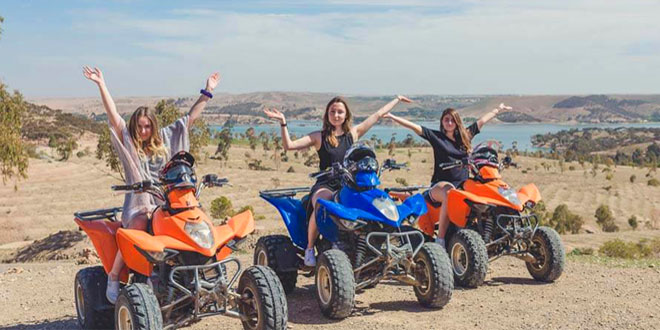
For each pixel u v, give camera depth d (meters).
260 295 5.82
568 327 6.98
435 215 9.68
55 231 61.50
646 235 37.47
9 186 87.81
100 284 7.19
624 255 19.61
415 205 7.54
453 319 7.35
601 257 12.32
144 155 6.58
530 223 9.39
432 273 7.49
